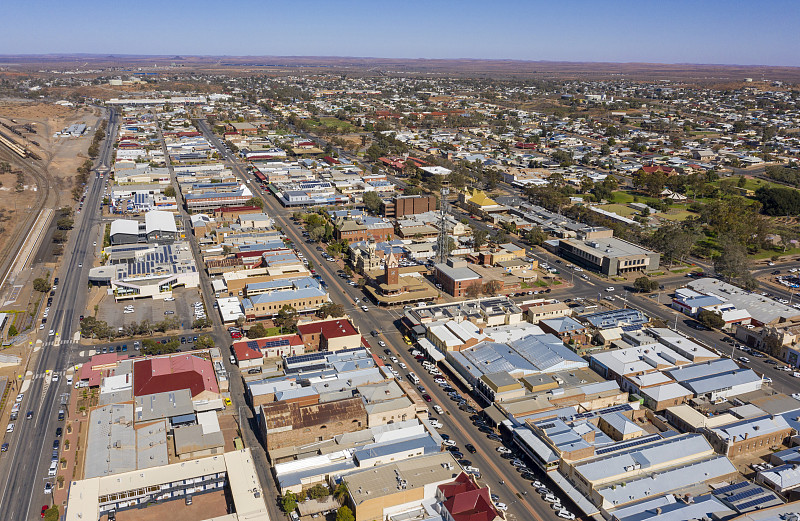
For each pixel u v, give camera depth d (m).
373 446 163.88
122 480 149.38
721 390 199.62
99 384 197.00
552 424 171.25
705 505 142.62
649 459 158.62
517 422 177.38
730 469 159.25
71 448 168.38
